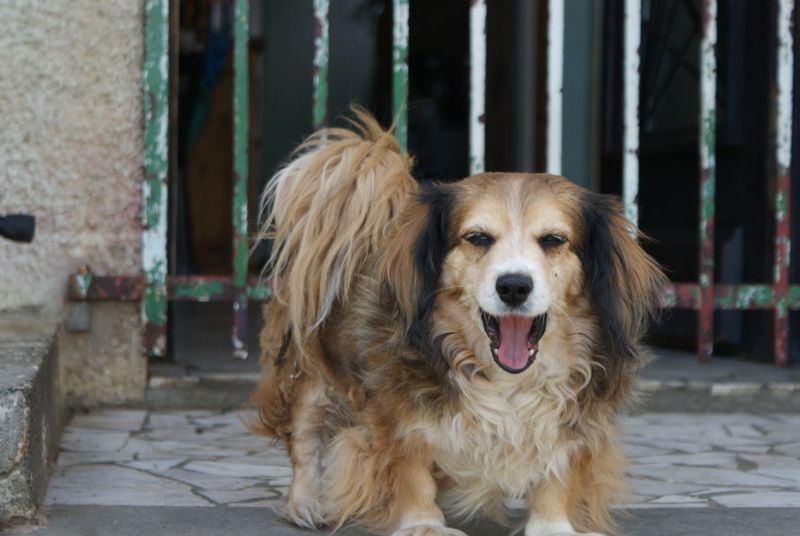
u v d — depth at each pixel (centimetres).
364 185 400
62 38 575
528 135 838
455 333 367
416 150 1188
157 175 587
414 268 367
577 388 371
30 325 553
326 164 411
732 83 704
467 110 1190
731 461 507
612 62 761
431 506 374
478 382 368
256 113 1152
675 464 501
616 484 392
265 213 559
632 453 521
